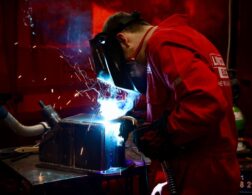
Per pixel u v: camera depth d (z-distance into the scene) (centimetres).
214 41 298
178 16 151
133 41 151
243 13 296
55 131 173
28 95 239
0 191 222
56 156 173
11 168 175
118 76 153
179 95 130
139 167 175
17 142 241
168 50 134
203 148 140
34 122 243
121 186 259
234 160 145
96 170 165
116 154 171
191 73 128
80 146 167
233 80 217
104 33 153
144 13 271
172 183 148
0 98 222
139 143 143
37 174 165
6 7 227
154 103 148
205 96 124
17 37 232
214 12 295
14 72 233
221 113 125
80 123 167
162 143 136
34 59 238
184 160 143
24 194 176
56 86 247
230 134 144
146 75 157
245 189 191
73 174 165
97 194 174
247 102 302
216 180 140
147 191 180
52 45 243
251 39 299
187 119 125
